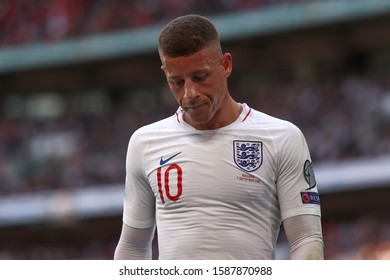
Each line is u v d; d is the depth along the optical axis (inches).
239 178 454.6
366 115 3159.5
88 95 4377.5
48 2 4215.1
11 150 3863.2
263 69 3956.7
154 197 487.8
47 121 4151.1
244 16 3715.6
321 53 3786.9
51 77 4266.7
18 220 3558.1
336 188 3068.4
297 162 461.7
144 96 4281.5
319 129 3223.4
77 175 3538.4
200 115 441.1
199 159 459.8
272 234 466.3
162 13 3917.3
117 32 4001.0
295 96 3550.7
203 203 454.0
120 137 3804.1
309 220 458.0
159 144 474.0
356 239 2861.7
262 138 462.0
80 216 3457.2
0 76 4308.6
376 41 3661.4
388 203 3093.0
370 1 3469.5
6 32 4247.0
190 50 431.2
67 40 4097.0
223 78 449.7
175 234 457.7
